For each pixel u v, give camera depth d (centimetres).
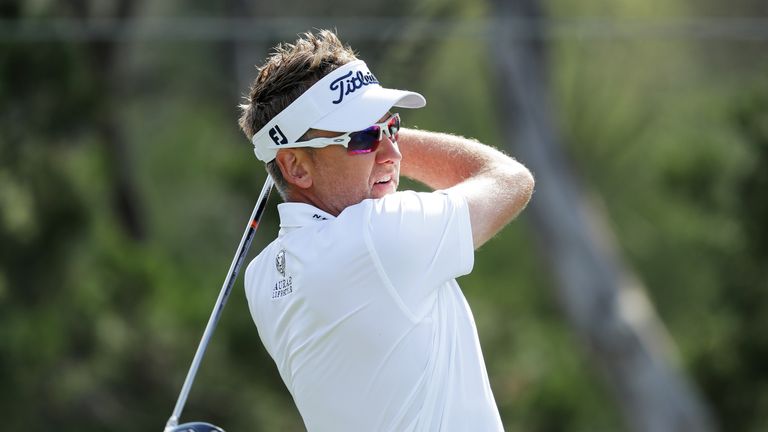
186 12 5275
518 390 4281
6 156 4122
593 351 4656
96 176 4944
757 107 4088
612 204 5778
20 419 3912
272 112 1073
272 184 1177
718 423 4300
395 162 1100
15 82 4066
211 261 5272
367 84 1065
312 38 1086
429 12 4616
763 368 4131
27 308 4012
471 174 1150
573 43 5906
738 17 5984
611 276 4681
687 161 4172
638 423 4509
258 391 4050
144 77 5394
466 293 4866
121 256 4184
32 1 4212
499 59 4744
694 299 5197
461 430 1039
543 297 5362
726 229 4159
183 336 4128
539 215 4712
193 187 5881
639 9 5928
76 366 4069
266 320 1104
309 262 1039
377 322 1016
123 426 3975
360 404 1037
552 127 4784
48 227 4044
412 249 1013
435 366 1027
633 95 6028
